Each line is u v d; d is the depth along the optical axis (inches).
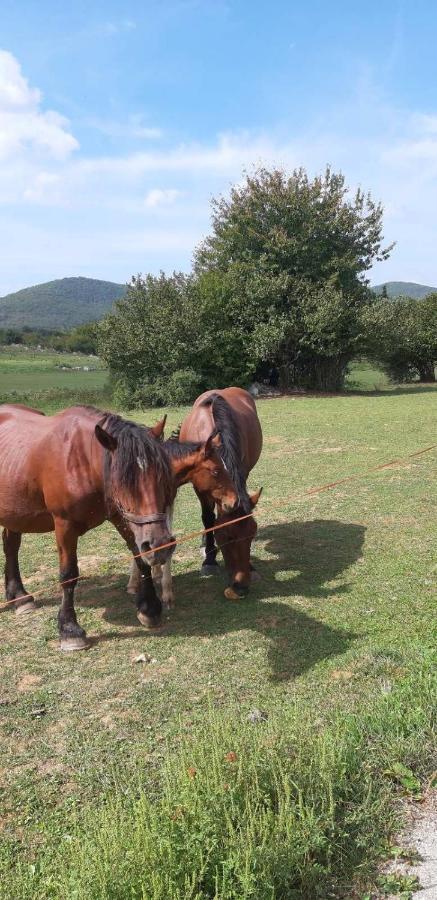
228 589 205.5
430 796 116.4
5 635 198.1
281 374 1064.8
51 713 153.3
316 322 946.7
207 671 170.4
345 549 268.1
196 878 91.1
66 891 93.5
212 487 200.7
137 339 940.6
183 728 142.7
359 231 1041.5
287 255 989.8
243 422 265.6
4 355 3142.2
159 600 202.4
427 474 399.2
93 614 211.8
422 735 128.4
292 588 227.8
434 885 96.7
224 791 104.4
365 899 94.4
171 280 991.6
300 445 529.7
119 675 170.4
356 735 128.6
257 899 89.4
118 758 134.2
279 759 113.3
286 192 1001.5
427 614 199.9
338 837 104.5
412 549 262.4
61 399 1027.3
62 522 186.5
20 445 195.3
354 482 387.5
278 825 100.7
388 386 1219.9
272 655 177.5
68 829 114.8
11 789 127.0
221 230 1076.5
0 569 261.4
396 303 1097.4
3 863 107.5
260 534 295.0
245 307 991.0
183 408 908.0
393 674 163.2
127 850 96.2
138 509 165.0
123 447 167.0
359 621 197.3
